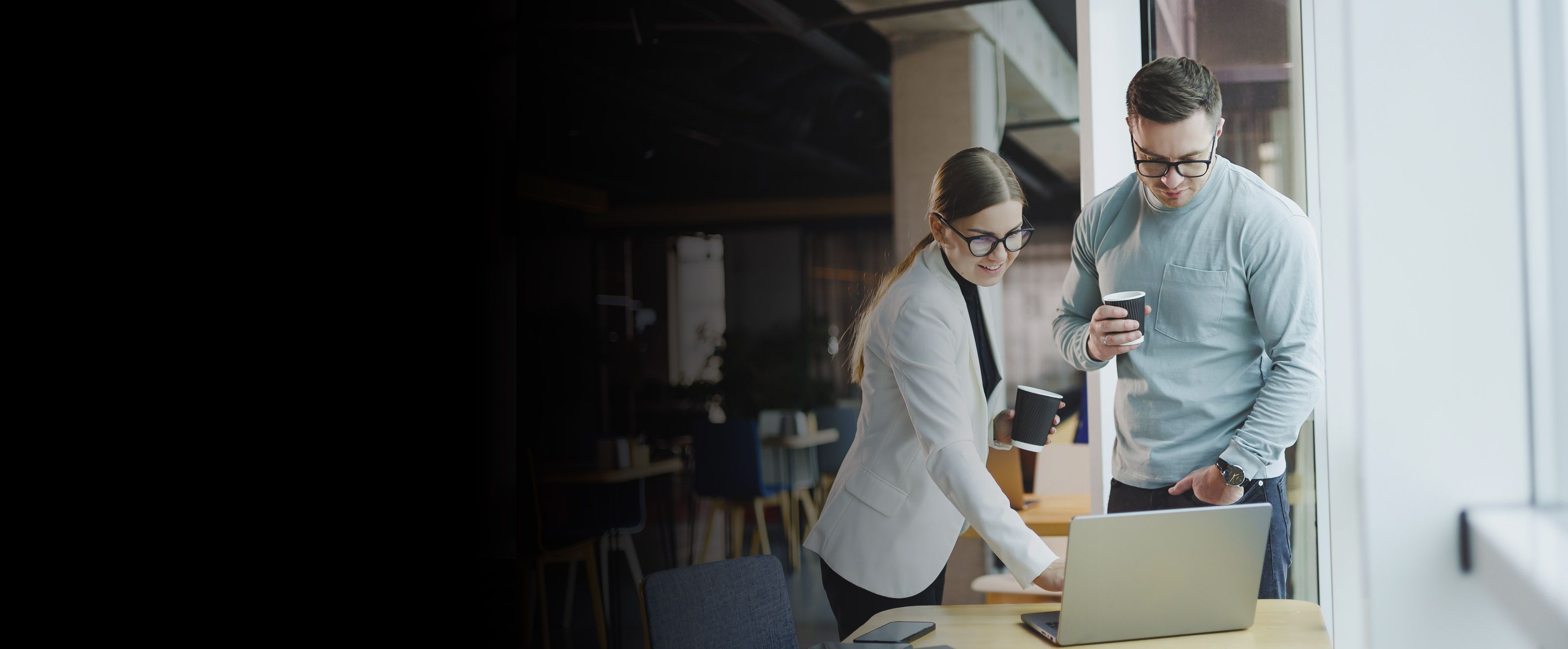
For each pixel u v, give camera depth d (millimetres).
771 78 7484
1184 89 2303
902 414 2445
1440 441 1935
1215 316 2312
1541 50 1883
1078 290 2527
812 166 9766
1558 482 1873
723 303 12031
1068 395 7312
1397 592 1957
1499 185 1907
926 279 2486
